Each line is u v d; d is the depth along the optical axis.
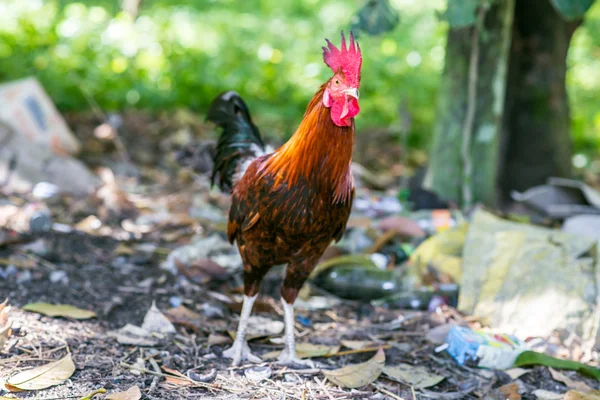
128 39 10.57
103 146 7.57
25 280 4.27
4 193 5.66
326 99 3.04
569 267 4.29
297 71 10.86
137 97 9.32
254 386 3.32
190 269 4.54
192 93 9.66
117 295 4.25
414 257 4.80
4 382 3.05
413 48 11.40
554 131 6.58
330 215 3.25
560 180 6.09
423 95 10.29
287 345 3.62
